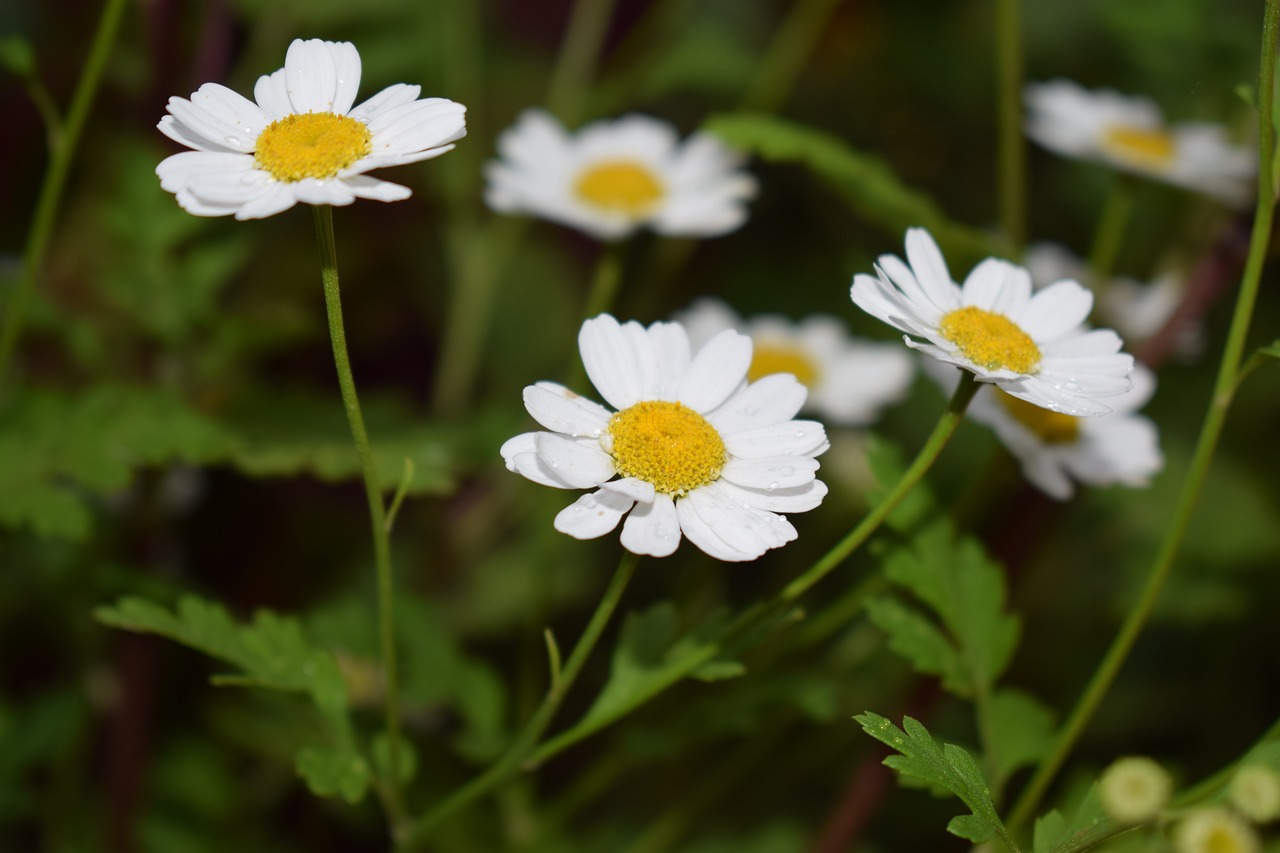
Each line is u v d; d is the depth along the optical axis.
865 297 0.27
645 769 0.36
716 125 0.32
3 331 0.31
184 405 0.31
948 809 0.35
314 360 0.43
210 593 0.34
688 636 0.28
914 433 0.40
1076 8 0.45
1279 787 0.24
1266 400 0.39
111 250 0.33
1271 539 0.36
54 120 0.30
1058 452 0.31
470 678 0.32
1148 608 0.28
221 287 0.39
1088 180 0.44
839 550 0.27
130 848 0.33
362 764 0.28
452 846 0.33
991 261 0.28
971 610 0.29
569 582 0.38
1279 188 0.27
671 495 0.26
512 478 0.36
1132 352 0.34
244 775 0.35
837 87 0.48
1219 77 0.35
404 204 0.40
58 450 0.31
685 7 0.43
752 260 0.45
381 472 0.31
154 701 0.33
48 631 0.35
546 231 0.46
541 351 0.44
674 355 0.27
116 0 0.30
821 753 0.35
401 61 0.39
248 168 0.26
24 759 0.32
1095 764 0.36
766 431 0.27
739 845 0.35
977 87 0.47
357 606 0.33
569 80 0.40
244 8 0.35
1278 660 0.36
